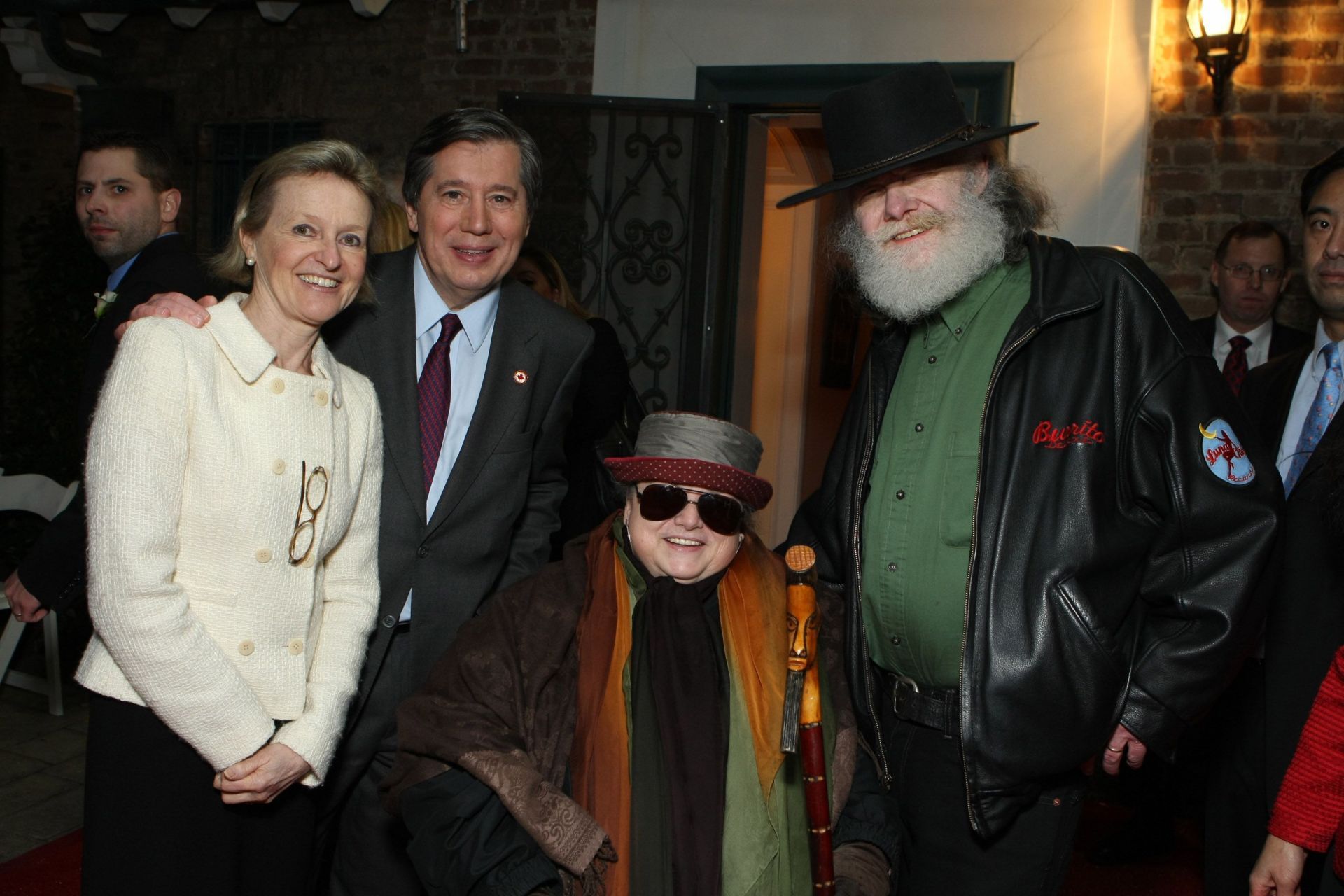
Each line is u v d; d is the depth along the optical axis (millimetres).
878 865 1899
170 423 1853
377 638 2342
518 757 1817
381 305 2434
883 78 2197
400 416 2375
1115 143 4141
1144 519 2076
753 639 1963
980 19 4266
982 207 2176
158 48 5613
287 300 2008
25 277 6035
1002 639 1980
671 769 1824
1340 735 1890
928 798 2154
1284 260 3869
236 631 1935
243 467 1927
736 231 4758
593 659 1900
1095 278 2105
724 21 4602
